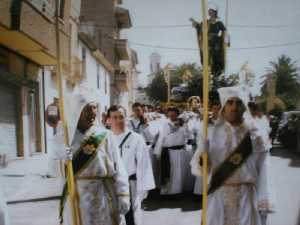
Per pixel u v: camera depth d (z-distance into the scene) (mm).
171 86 17531
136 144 4777
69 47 16469
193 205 6906
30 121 14625
